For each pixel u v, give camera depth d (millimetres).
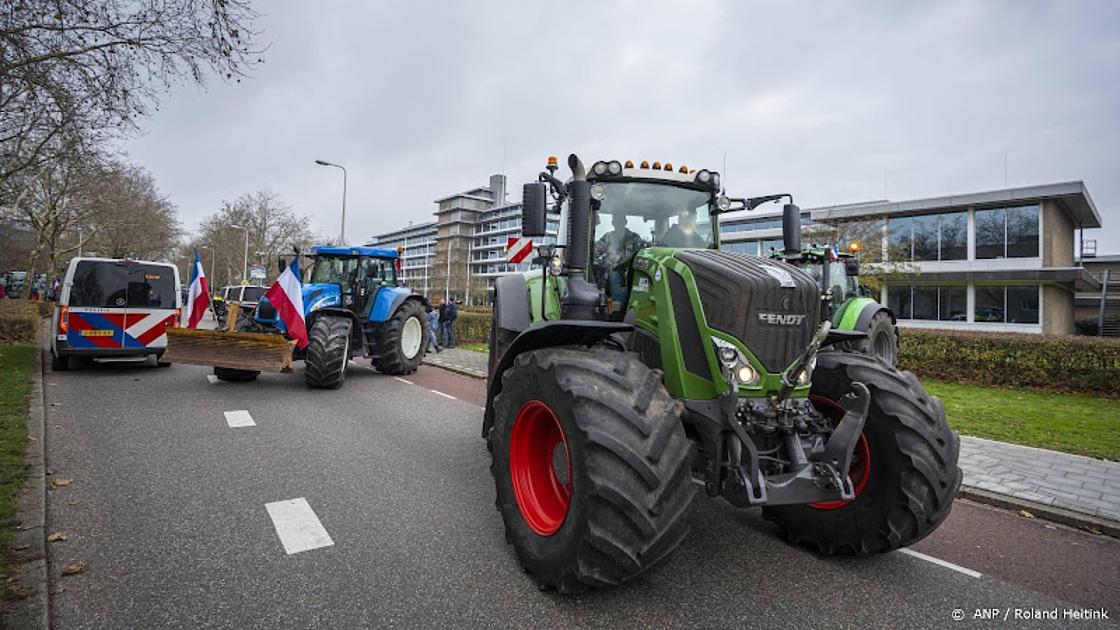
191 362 8500
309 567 3061
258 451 5273
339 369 8578
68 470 4551
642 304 3424
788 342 2977
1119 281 32406
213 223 52594
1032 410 8180
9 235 30969
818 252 9594
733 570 3211
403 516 3809
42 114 9148
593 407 2590
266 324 9594
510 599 2775
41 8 7496
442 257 98812
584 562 2504
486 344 19203
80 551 3168
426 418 6992
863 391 2898
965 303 22953
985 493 4605
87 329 9352
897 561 3422
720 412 2867
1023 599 3027
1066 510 4258
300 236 44031
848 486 2768
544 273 4613
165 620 2516
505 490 3160
